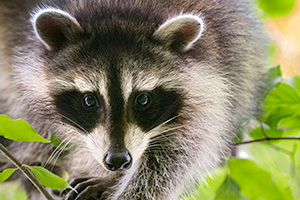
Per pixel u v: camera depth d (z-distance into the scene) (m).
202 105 6.79
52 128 6.87
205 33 6.86
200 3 7.20
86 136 6.34
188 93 6.58
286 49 11.80
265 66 8.13
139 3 6.70
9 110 7.25
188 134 6.88
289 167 8.32
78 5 6.71
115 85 5.91
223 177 7.43
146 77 6.08
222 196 7.16
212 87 6.84
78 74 6.13
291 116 6.84
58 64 6.34
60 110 6.54
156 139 6.64
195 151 7.02
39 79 6.60
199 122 6.87
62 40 6.39
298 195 7.82
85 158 7.19
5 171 4.54
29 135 4.59
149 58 6.13
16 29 7.07
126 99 5.96
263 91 7.64
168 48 6.35
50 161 7.43
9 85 7.13
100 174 7.17
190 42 6.38
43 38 6.32
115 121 5.89
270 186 7.06
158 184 6.92
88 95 6.14
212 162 7.23
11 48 7.07
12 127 4.55
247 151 8.49
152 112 6.26
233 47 7.31
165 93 6.35
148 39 6.23
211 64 6.82
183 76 6.45
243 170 7.06
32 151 7.46
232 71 7.21
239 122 7.61
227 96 7.10
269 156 8.48
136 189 6.84
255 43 7.97
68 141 6.95
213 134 7.06
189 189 7.25
